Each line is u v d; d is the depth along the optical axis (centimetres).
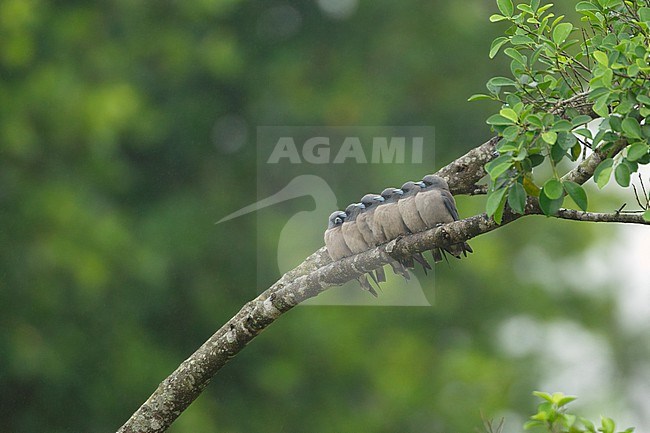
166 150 1695
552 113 460
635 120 425
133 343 1526
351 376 1658
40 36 1553
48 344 1441
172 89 1688
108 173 1541
